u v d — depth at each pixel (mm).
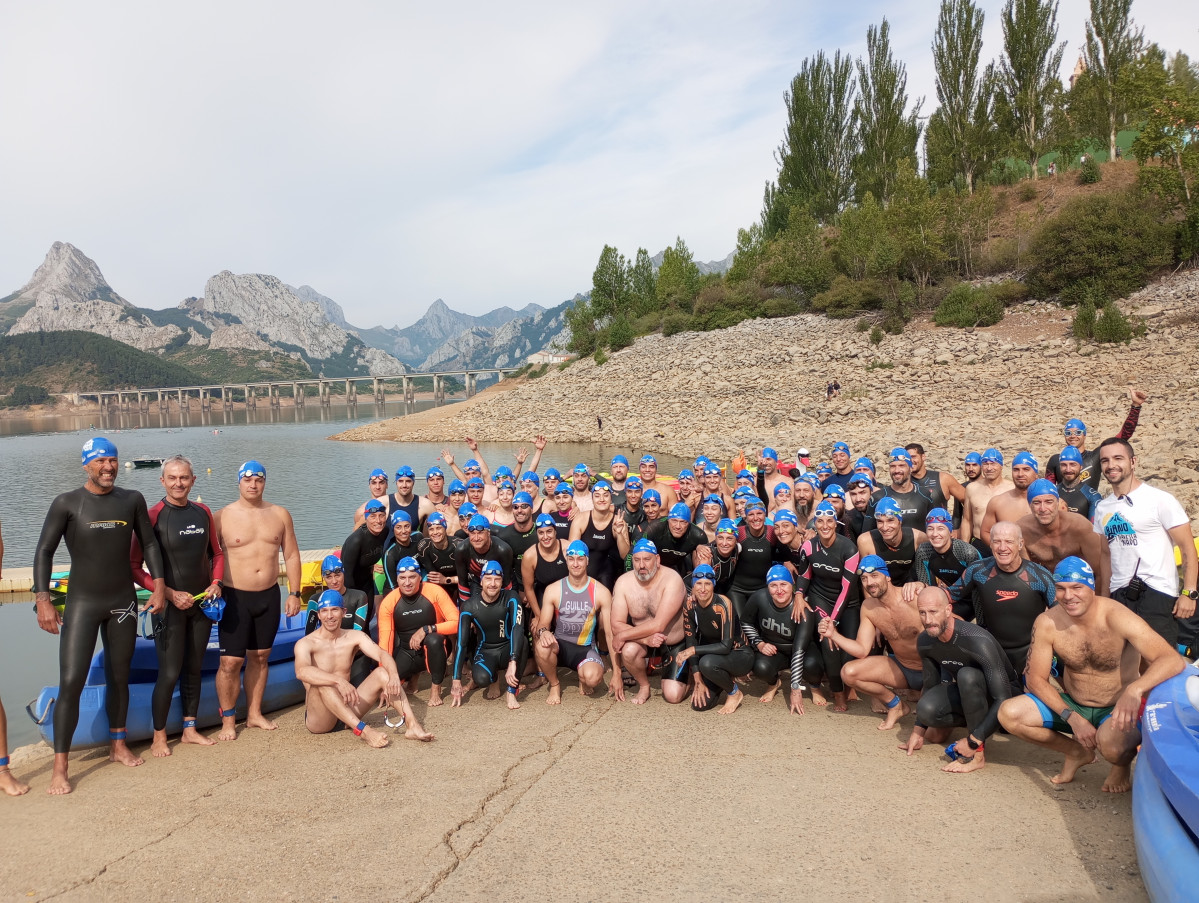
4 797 4930
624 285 81938
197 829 4434
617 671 6703
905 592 5516
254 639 6078
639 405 47250
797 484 7949
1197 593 5500
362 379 199500
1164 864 3072
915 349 38812
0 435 121500
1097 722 4508
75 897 3773
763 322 56844
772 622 6285
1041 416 24188
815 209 69375
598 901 3621
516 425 53125
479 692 6965
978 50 54781
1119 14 52125
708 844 4137
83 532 5117
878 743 5508
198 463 48000
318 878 3889
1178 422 18500
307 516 24594
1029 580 5180
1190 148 36031
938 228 46438
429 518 7379
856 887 3678
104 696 5680
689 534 7328
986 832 4152
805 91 70062
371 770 5234
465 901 3660
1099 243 36656
